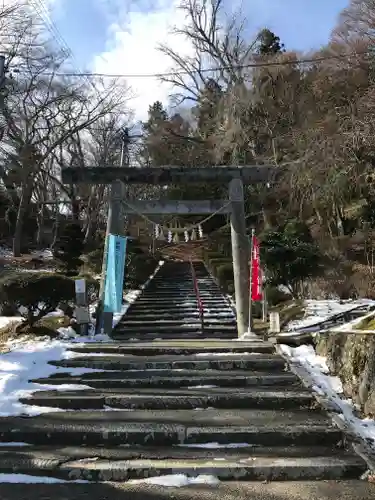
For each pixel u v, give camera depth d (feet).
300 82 81.71
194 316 45.83
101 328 36.01
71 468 14.26
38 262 86.28
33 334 31.78
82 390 20.89
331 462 14.58
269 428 16.72
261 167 39.68
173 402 19.31
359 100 52.80
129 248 78.13
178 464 14.56
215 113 111.96
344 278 47.62
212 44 115.34
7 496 13.12
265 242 47.37
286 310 41.47
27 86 99.25
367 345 19.06
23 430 16.60
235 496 13.10
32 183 105.60
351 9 70.23
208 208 39.58
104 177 39.24
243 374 22.91
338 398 19.60
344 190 56.80
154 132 131.95
